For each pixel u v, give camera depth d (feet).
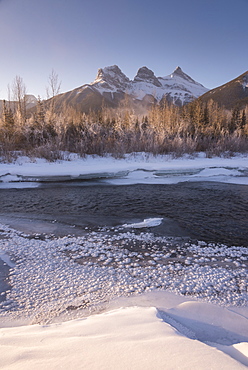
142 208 23.29
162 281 10.18
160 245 14.75
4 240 15.20
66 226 18.24
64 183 36.22
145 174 41.39
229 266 12.03
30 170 40.22
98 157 54.49
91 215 21.07
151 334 4.59
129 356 3.68
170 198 27.43
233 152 65.16
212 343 5.86
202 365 3.42
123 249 14.05
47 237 15.94
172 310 7.45
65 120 71.97
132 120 76.54
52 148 53.21
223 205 24.49
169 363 3.47
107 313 6.59
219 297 8.94
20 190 31.48
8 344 4.50
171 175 41.86
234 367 3.40
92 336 4.68
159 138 62.90
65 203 25.09
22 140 59.21
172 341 4.14
